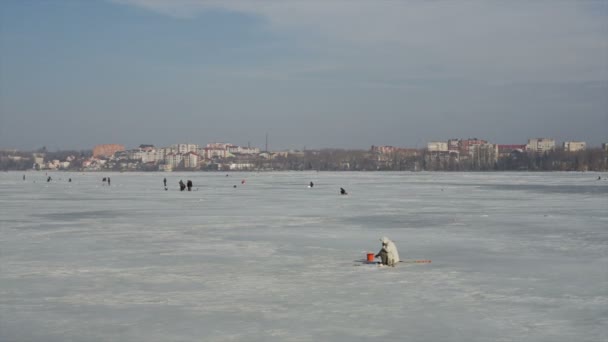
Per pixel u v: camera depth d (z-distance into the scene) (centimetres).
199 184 12138
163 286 1972
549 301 1758
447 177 17662
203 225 3872
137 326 1518
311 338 1416
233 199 6762
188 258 2530
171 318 1588
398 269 2267
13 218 4369
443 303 1736
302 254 2639
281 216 4528
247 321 1557
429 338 1416
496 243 2981
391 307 1692
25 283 2023
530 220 4128
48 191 8850
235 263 2403
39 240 3125
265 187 10481
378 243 2997
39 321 1566
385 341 1395
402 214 4675
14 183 12850
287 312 1642
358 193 8131
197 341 1398
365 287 1947
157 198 6962
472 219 4225
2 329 1498
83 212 4909
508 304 1723
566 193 7794
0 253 2675
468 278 2089
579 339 1405
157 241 3084
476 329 1484
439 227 3725
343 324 1529
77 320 1574
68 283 2020
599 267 2298
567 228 3631
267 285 1981
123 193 8206
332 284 1994
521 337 1420
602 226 3734
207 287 1952
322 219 4278
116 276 2139
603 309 1667
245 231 3534
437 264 2370
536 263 2389
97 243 3003
